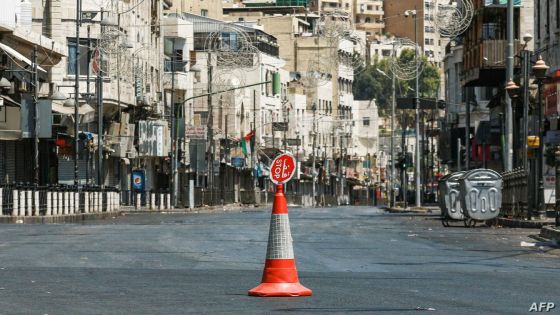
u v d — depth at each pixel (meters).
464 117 133.00
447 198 56.47
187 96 139.00
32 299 20.06
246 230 47.81
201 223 58.47
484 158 102.00
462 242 39.72
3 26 75.62
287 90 188.12
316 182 197.38
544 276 25.62
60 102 88.81
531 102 73.38
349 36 117.44
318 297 20.61
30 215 60.91
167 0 151.88
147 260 29.92
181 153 116.69
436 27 78.44
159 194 98.94
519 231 48.91
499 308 18.89
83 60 98.88
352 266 28.47
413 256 32.16
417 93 106.00
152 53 123.81
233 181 155.00
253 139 158.25
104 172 104.19
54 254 31.56
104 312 18.19
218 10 184.00
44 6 96.12
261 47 172.38
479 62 85.19
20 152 83.56
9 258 30.00
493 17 86.62
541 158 54.22
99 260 29.72
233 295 21.00
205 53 149.25
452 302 19.84
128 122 108.50
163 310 18.55
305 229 50.66
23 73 79.81
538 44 81.81
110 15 100.19
